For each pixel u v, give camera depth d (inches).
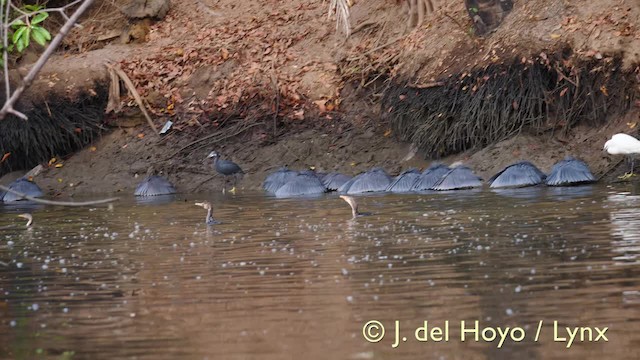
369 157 2358.5
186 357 750.5
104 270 1140.5
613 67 2091.5
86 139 2669.8
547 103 2133.4
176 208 1871.3
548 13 2225.6
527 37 2207.2
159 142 2598.4
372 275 1024.9
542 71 2162.9
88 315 905.5
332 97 2549.2
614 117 2080.5
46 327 865.5
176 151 2556.6
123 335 824.3
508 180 1932.8
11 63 2797.7
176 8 2999.5
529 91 2151.8
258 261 1147.9
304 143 2455.7
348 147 2406.5
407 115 2337.6
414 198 1803.6
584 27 2159.2
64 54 2910.9
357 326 818.8
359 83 2551.7
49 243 1408.7
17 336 837.2
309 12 2824.8
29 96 2677.2
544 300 875.4
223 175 2411.4
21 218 1806.1
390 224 1425.9
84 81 2733.8
